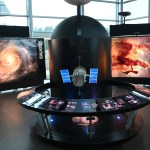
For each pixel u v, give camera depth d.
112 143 2.52
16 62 6.07
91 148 2.50
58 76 2.83
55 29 2.90
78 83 2.65
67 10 8.58
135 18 9.36
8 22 7.79
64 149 2.55
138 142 2.66
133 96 2.62
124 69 6.21
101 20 9.50
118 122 3.01
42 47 6.44
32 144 2.71
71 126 2.90
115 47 6.20
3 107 4.57
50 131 2.79
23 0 7.93
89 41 2.63
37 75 6.47
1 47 5.80
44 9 8.27
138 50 5.99
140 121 3.17
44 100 2.58
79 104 2.41
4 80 5.95
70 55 2.68
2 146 2.70
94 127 2.85
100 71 2.76
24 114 4.03
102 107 2.34
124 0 9.70
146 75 6.03
